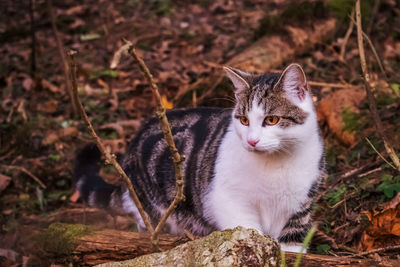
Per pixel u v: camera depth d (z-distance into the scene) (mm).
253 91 3160
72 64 2008
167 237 3146
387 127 4332
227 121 3607
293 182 3195
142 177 3889
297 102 3129
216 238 2488
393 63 5742
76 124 5633
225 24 7875
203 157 3537
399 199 3396
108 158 2363
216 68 6055
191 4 8820
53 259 3172
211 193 3412
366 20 6422
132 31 7871
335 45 6273
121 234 3127
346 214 3693
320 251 3393
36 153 5227
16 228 3977
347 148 4516
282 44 6129
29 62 7055
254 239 2461
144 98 6059
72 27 8086
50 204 4539
